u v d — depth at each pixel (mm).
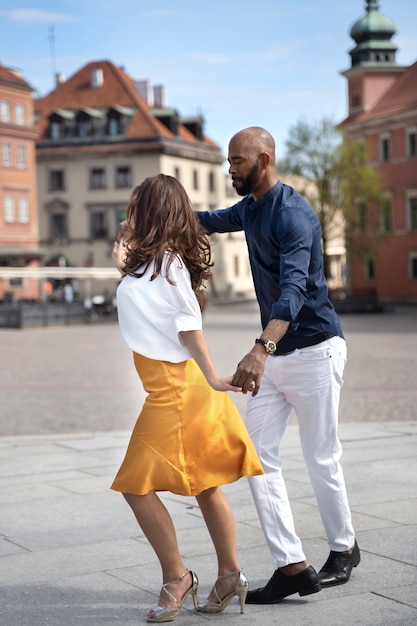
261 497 4438
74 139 78938
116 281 77250
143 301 4012
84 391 17188
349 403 14703
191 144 81125
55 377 19766
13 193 69875
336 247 92375
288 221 4293
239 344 29078
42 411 14539
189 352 4047
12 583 4781
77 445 9695
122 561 5156
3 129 68438
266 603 4398
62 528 5965
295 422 11805
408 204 62094
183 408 4000
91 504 6664
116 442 9875
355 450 8602
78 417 13828
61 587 4699
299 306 4176
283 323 4129
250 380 4043
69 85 82438
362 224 59406
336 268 92750
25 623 4180
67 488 7281
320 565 4922
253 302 80562
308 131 55969
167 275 4000
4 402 15734
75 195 79188
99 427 12805
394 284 63562
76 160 79000
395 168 63031
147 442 4012
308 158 55844
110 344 30391
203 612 4293
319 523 5840
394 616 4164
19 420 13594
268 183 4414
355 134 66562
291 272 4219
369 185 57312
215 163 85625
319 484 4633
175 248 4023
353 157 57469
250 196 4645
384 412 13594
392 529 5598
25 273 46531
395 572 4777
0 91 68438
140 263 4062
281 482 4492
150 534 4113
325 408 4527
